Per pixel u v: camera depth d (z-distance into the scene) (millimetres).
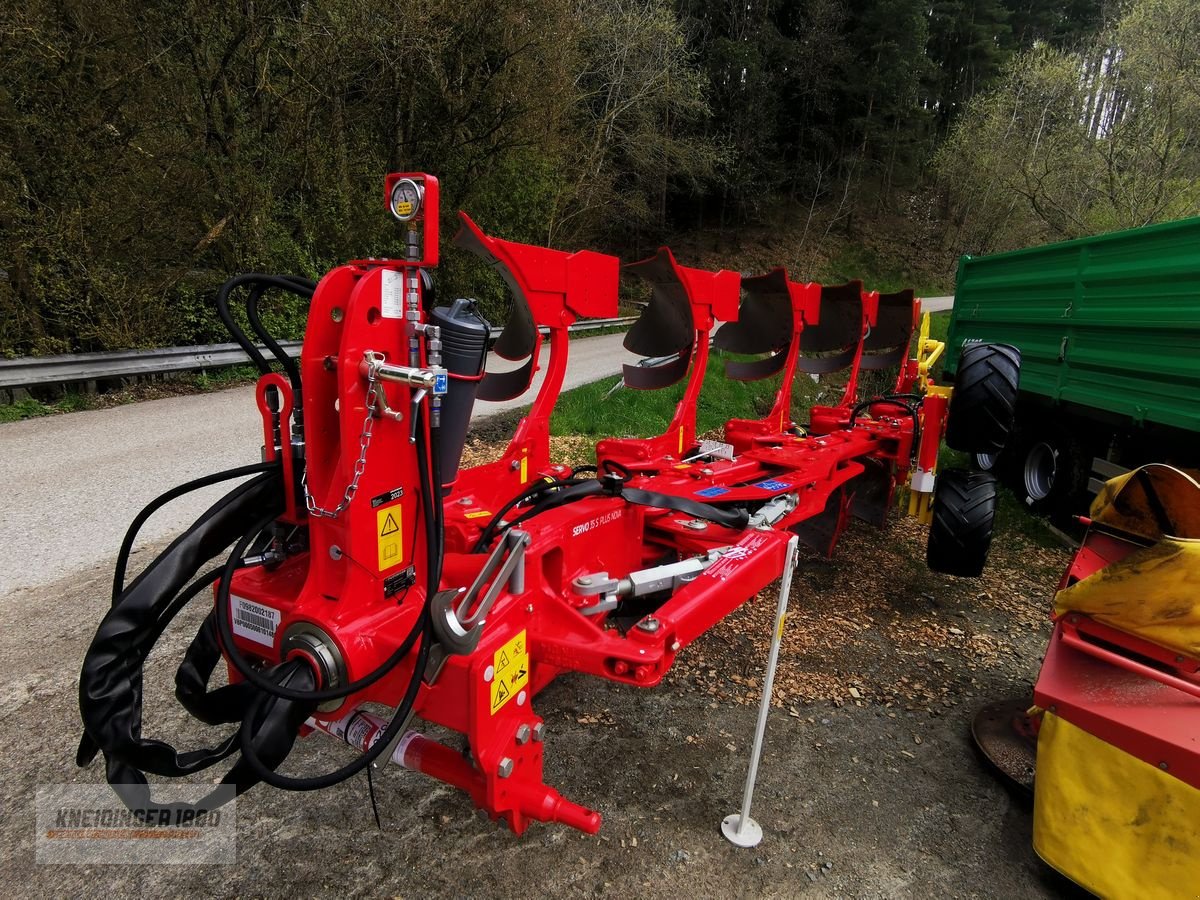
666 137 25625
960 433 3748
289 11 11594
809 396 12914
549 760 2658
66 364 8305
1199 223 3900
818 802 2523
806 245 38844
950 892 2164
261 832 2238
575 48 17531
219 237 10312
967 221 37000
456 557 2041
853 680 3387
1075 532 5496
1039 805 2164
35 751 2566
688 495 2971
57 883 2029
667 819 2387
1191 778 1855
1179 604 2092
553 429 8219
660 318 3680
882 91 39219
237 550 1714
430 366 1695
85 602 3678
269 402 1854
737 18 37906
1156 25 14141
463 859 2162
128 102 8891
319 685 1610
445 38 13188
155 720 2754
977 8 47656
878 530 5621
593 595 2049
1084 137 17000
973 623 4086
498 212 16625
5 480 5582
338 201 12133
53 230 8250
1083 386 5059
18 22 7703
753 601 4254
